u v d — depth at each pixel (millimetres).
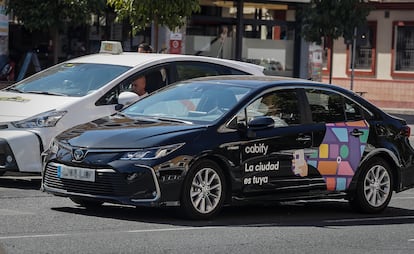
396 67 40844
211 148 10438
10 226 9930
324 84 12016
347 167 11875
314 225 11055
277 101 11391
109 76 13867
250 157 10820
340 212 12414
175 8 19359
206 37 28484
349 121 12008
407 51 40562
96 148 10312
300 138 11352
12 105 13320
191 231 9992
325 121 11750
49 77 14367
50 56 25406
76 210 11227
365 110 12273
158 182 10062
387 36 40875
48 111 13047
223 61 15078
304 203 13289
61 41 25641
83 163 10312
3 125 12969
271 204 12930
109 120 11336
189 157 10250
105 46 15180
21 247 8766
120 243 9141
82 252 8641
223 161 10594
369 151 12102
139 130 10492
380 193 12328
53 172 10719
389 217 12125
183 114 11281
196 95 11477
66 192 10539
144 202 10047
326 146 11641
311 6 28453
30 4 22688
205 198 10531
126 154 10148
